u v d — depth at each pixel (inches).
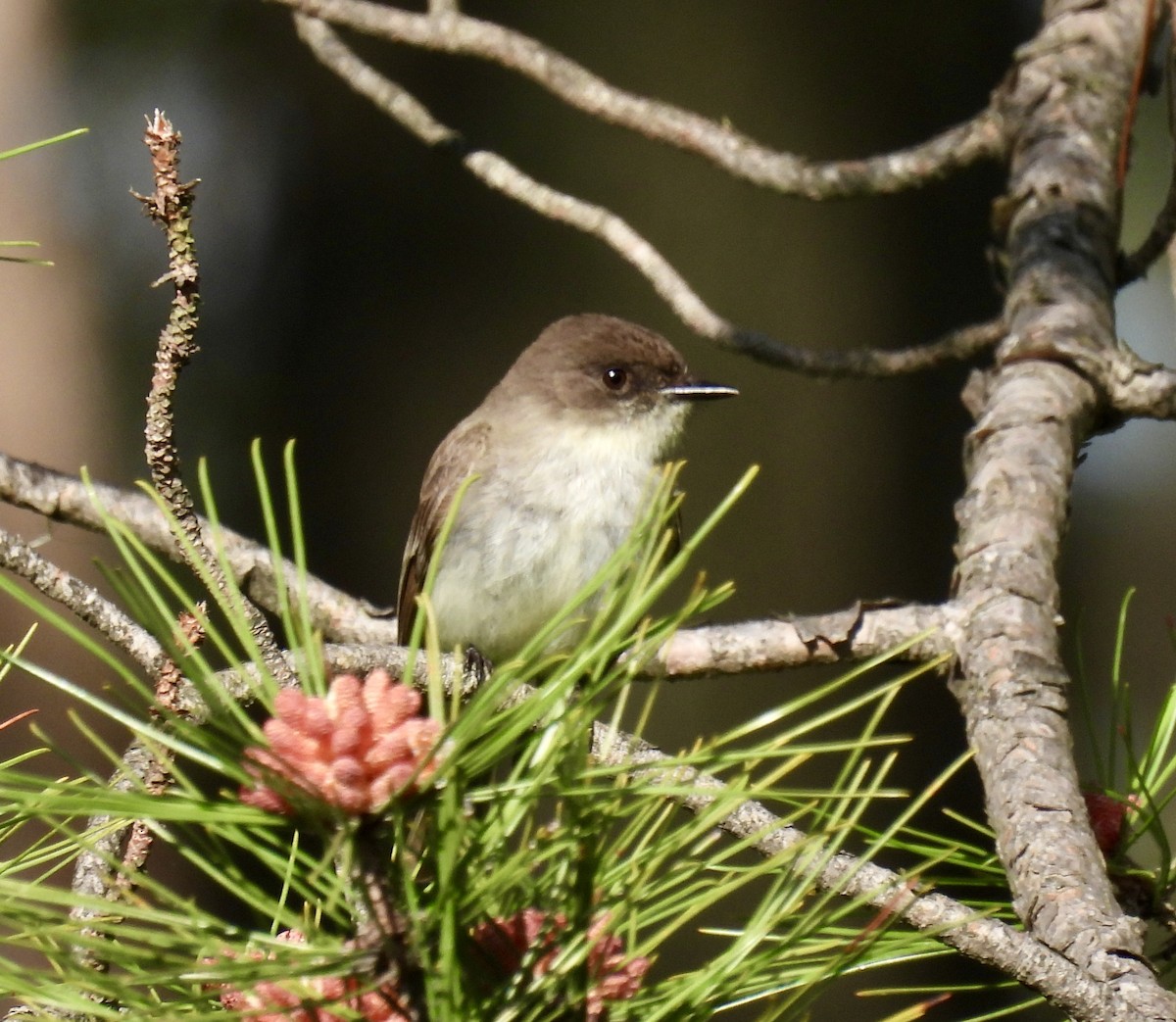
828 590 491.5
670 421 362.3
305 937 126.6
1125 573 596.7
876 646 233.9
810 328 498.3
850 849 463.2
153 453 149.7
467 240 498.0
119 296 531.8
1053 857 179.3
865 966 159.2
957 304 507.2
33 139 528.1
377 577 488.1
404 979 122.4
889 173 339.9
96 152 530.0
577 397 355.6
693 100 501.0
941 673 232.8
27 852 156.9
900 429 500.1
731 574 488.4
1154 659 568.4
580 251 495.5
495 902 131.9
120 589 119.9
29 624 480.7
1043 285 299.3
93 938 121.5
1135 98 322.7
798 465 494.6
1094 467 607.5
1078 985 159.2
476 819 128.4
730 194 495.5
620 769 125.8
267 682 130.6
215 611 397.4
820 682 486.3
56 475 292.8
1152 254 313.3
